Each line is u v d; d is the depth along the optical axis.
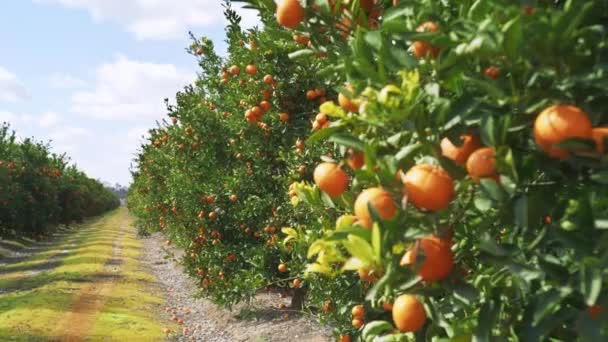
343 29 2.82
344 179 2.35
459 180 2.10
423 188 1.95
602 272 1.75
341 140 2.14
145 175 27.83
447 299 2.41
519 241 2.25
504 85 1.99
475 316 2.27
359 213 2.08
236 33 9.52
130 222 60.28
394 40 2.58
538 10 1.82
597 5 1.83
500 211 2.07
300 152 8.27
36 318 12.65
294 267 7.79
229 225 12.77
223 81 10.54
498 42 1.84
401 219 2.02
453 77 2.12
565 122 1.78
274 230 10.70
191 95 15.12
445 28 2.12
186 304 16.41
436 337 2.37
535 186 2.11
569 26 1.76
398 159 2.07
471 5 2.20
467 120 2.03
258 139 10.47
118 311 14.41
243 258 12.19
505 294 2.21
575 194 2.06
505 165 1.96
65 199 43.44
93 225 53.25
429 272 2.04
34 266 23.05
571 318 2.04
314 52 3.05
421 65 2.22
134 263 24.91
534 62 1.90
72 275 19.88
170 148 17.58
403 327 2.20
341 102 2.51
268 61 8.82
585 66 1.86
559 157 1.90
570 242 1.92
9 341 10.67
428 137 2.16
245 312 13.48
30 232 34.88
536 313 1.89
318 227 4.07
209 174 13.40
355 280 5.96
